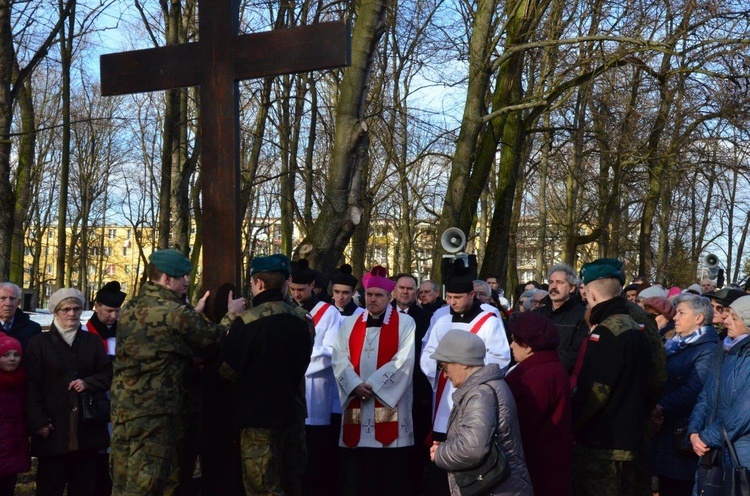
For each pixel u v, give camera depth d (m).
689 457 6.24
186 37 14.92
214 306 5.82
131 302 5.56
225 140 5.88
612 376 5.21
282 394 5.54
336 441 7.34
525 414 4.80
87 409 6.36
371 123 15.41
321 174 14.39
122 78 6.18
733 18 13.81
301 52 5.75
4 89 10.89
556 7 14.57
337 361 6.87
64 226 13.80
